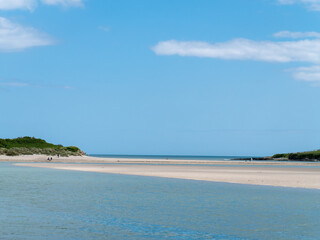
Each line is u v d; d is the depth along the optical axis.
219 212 20.86
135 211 21.00
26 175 47.41
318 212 20.88
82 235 15.64
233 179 43.25
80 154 152.88
